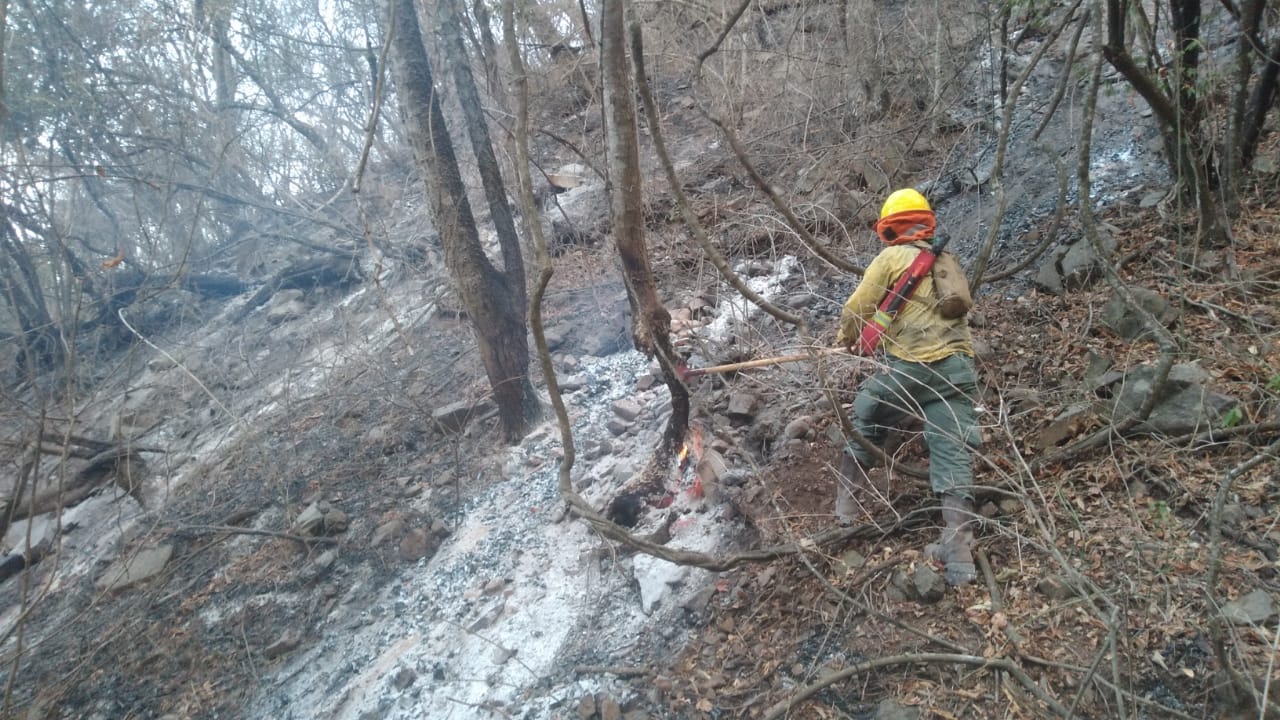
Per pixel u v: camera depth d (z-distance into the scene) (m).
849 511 3.29
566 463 3.28
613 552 3.54
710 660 3.11
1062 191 3.65
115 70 9.14
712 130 7.06
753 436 3.99
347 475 5.43
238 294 9.27
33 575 5.90
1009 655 2.52
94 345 8.52
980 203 5.22
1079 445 3.07
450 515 4.78
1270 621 2.25
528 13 7.50
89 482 6.58
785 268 5.37
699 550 3.64
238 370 7.56
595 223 6.84
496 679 3.53
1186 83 3.73
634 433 4.67
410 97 4.73
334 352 7.11
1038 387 3.57
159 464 6.52
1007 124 3.57
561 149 7.97
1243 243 3.77
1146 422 3.00
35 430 5.82
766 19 6.88
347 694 3.82
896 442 3.58
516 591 3.99
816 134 6.17
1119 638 2.41
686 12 7.06
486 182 5.08
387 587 4.44
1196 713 2.18
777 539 3.40
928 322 2.97
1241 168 4.01
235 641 4.44
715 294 5.30
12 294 7.94
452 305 6.74
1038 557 2.79
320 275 8.55
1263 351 3.14
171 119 9.46
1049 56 6.22
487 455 5.14
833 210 5.46
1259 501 2.63
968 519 2.88
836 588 3.02
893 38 6.26
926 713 2.48
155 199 9.52
